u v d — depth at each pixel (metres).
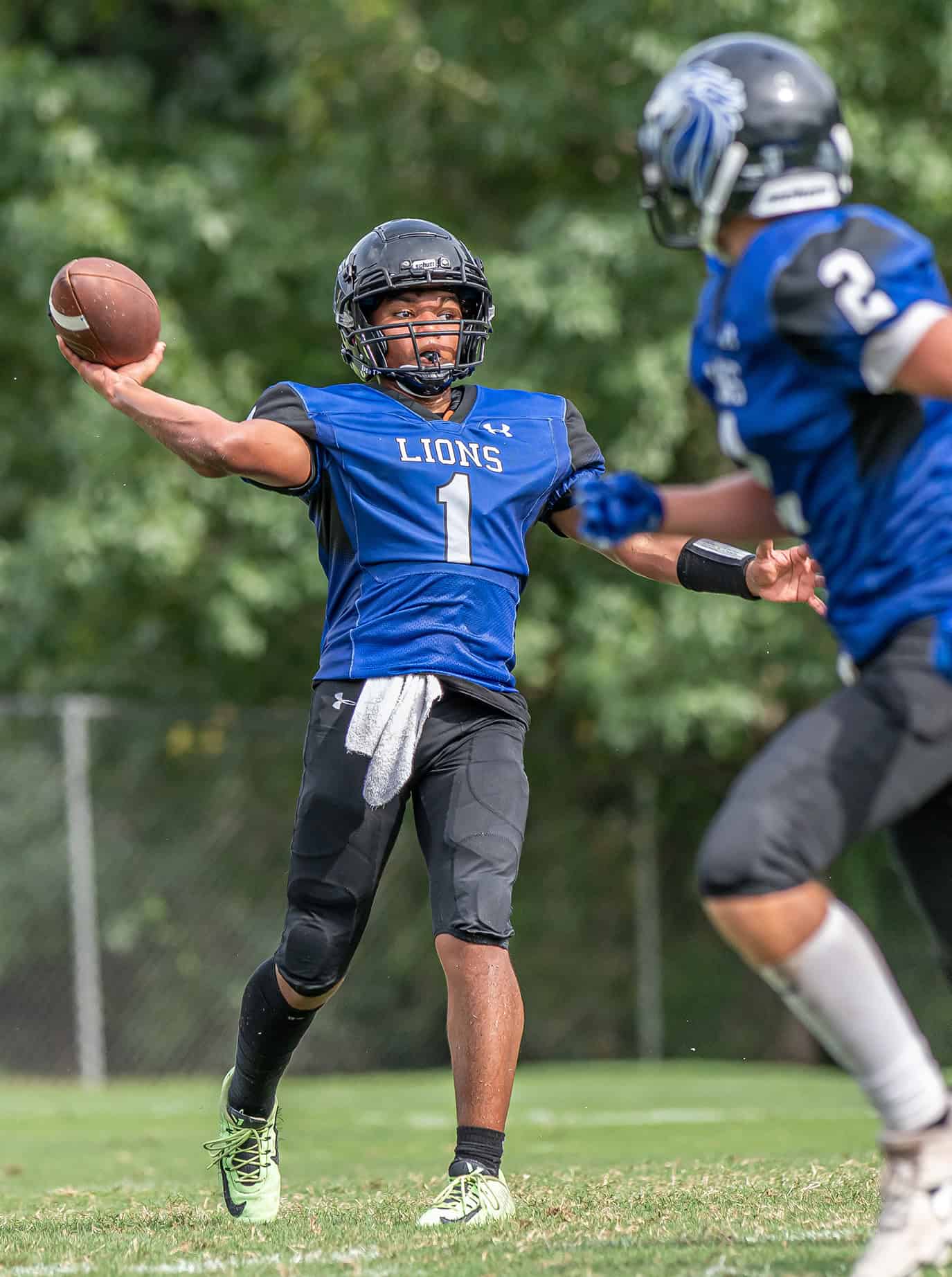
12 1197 15.95
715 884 8.62
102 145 44.28
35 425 45.22
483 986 12.93
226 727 42.34
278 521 41.12
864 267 8.58
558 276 39.38
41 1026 41.22
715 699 39.00
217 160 44.19
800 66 9.16
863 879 41.81
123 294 13.36
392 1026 43.59
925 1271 9.23
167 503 40.78
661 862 44.09
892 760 8.75
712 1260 9.63
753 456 9.33
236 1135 13.47
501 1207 12.52
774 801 8.63
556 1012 44.00
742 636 39.25
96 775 42.06
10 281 43.97
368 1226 12.28
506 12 42.00
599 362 39.97
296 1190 15.54
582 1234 11.20
